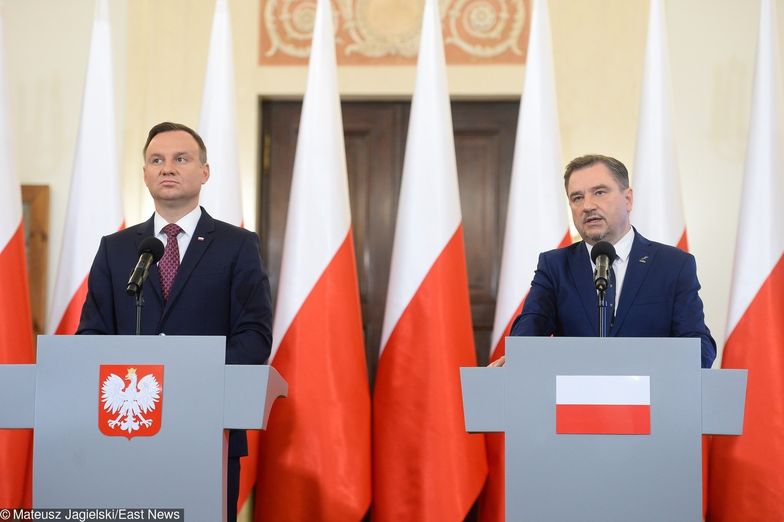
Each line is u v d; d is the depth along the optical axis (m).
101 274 6.88
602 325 5.88
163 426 5.41
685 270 6.84
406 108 11.67
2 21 9.67
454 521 8.61
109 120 9.74
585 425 5.35
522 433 5.37
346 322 9.03
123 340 5.48
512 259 9.38
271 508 8.73
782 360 8.70
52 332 9.41
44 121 11.30
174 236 6.99
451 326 8.98
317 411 8.79
